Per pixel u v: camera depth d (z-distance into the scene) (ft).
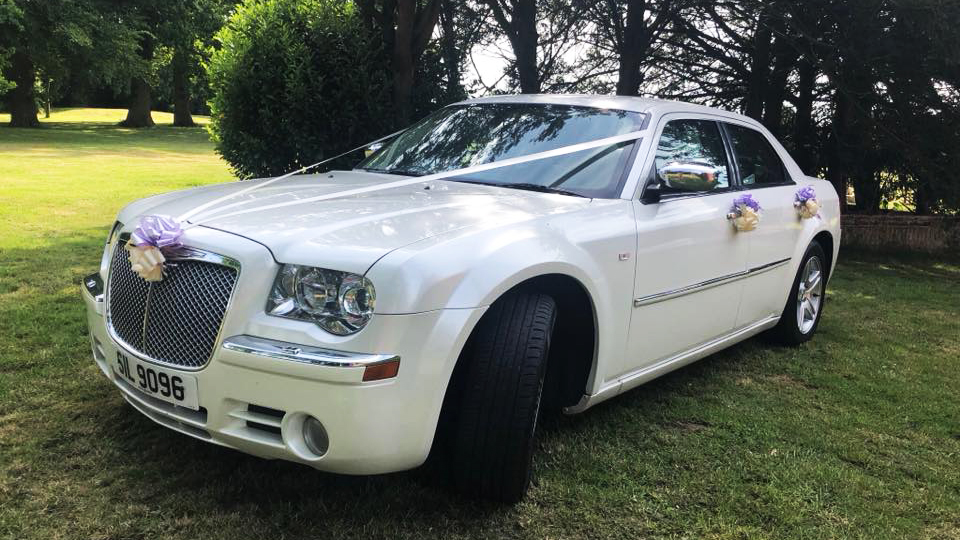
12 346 13.07
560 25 31.35
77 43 92.07
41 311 15.35
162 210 9.12
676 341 11.48
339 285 7.23
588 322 9.59
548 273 8.55
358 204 9.14
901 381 14.26
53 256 21.27
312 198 9.50
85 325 14.47
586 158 11.05
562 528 8.30
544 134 11.90
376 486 8.87
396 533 7.96
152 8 107.76
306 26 23.22
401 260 7.34
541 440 10.48
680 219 11.07
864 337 17.65
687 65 34.14
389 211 8.77
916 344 17.20
